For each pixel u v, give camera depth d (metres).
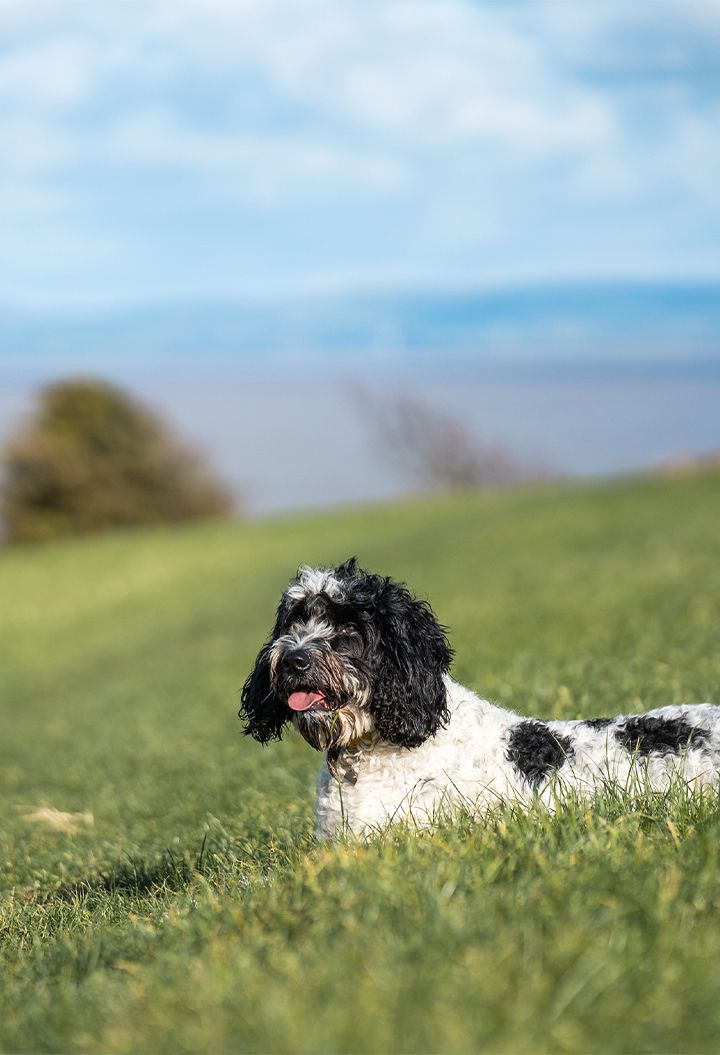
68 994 3.75
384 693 5.14
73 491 53.69
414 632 5.28
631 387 155.12
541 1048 2.87
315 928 3.61
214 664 19.23
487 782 5.09
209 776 9.42
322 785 5.38
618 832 4.16
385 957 3.31
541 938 3.32
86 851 7.67
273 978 3.32
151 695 17.20
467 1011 3.00
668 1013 2.97
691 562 18.81
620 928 3.35
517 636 13.29
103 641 26.39
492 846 4.14
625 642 11.29
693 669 8.84
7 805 10.73
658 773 5.00
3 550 52.06
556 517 32.25
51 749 14.36
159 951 3.94
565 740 5.21
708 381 169.88
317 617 5.37
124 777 11.11
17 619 30.66
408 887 3.77
